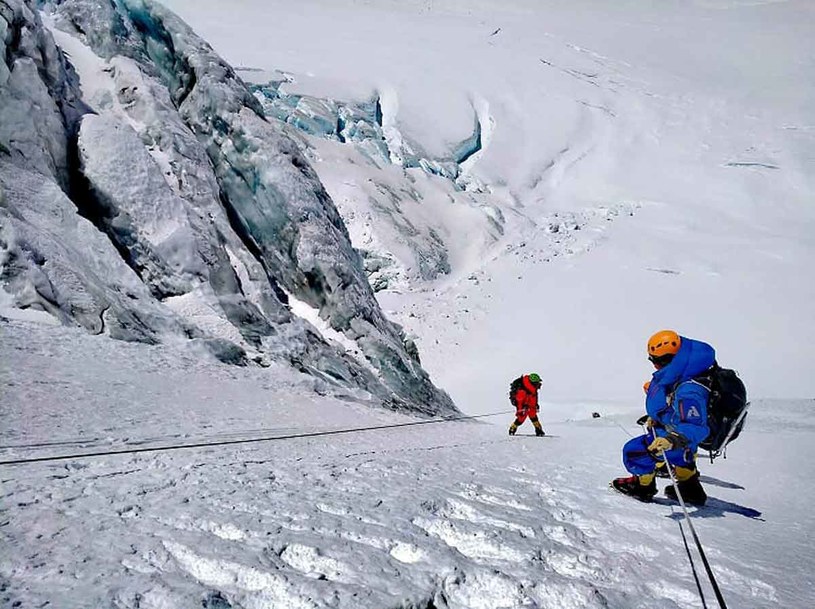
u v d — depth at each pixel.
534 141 76.12
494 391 37.44
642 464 4.39
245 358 14.16
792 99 84.38
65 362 9.24
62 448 5.10
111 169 15.92
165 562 2.30
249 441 6.52
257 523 2.87
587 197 65.06
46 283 11.25
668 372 4.04
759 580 2.62
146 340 12.46
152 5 22.11
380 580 2.29
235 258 18.28
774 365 37.28
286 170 20.73
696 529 3.59
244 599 2.03
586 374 38.66
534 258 53.41
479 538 2.97
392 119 72.31
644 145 75.44
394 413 14.91
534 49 105.94
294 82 70.25
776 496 4.86
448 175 68.62
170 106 20.00
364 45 98.00
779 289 45.72
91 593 1.92
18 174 13.66
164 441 6.02
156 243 15.80
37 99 15.16
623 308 45.41
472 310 46.97
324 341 18.53
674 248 52.78
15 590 1.91
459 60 94.69
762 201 60.94
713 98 86.50
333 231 21.45
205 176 19.02
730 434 3.93
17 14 15.91
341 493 3.85
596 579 2.58
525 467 6.12
